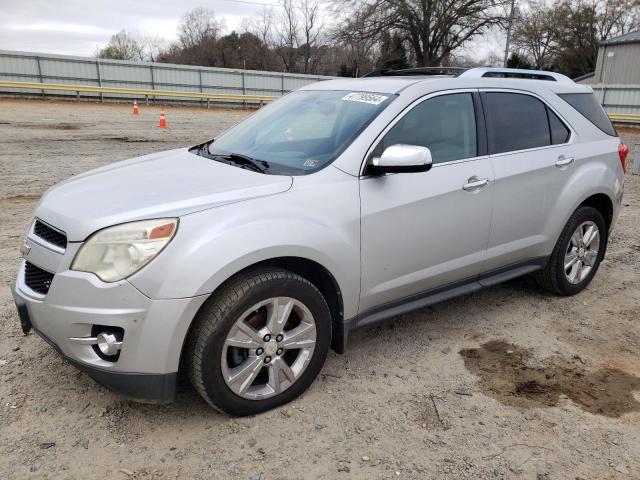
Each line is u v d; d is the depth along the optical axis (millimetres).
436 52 44844
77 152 12219
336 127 3471
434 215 3482
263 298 2805
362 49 47562
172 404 3074
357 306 3281
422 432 2895
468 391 3281
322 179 3100
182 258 2584
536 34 54719
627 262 5703
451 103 3707
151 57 77312
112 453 2678
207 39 68000
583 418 3053
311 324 3031
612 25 51812
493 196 3795
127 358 2602
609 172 4641
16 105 25078
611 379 3459
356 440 2816
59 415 2945
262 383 3043
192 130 18219
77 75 30312
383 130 3328
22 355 3512
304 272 3178
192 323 2705
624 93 28281
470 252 3791
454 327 4129
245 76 34500
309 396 3176
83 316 2582
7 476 2502
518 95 4129
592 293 4855
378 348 3777
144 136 15906
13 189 8219
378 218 3219
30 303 2795
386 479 2561
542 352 3777
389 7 42594
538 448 2797
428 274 3588
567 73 54719
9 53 28391
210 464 2623
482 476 2592
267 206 2859
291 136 3643
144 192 2949
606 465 2689
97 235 2619
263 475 2562
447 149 3627
